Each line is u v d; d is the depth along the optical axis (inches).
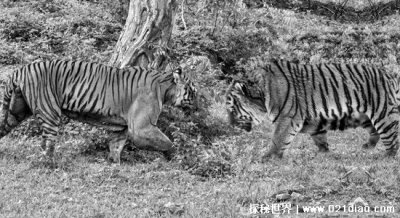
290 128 548.4
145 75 527.2
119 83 520.4
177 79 540.1
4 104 522.0
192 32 895.7
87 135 555.5
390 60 968.3
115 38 882.1
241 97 564.7
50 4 977.5
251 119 572.1
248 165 511.8
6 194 422.0
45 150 504.4
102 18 944.3
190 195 439.5
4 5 973.2
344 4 1230.9
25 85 504.7
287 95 549.0
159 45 621.6
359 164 523.2
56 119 509.0
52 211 389.7
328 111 554.3
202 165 503.8
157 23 620.7
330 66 560.7
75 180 462.0
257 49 900.6
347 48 1023.0
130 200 426.6
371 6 1221.7
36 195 424.2
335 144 636.1
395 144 562.6
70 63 516.1
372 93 554.6
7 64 773.9
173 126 569.0
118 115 522.3
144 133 517.0
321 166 517.0
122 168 503.5
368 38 1043.9
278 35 1015.0
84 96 512.1
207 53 852.6
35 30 866.1
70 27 868.0
